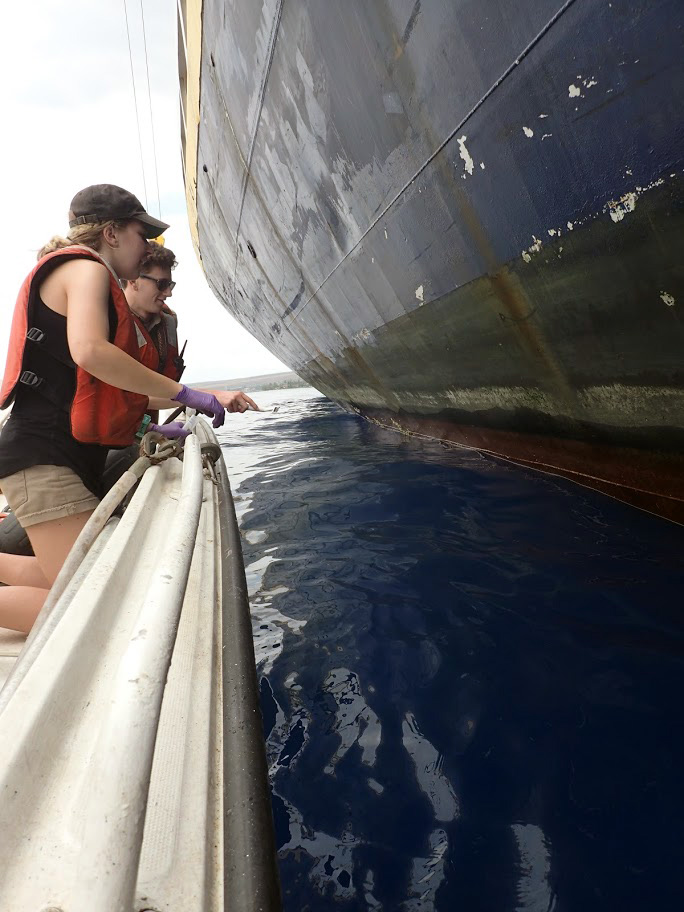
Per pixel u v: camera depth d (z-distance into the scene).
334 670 1.64
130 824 0.51
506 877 0.99
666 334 1.81
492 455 3.82
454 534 2.53
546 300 2.16
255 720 0.92
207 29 3.02
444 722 1.37
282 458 5.29
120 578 1.11
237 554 1.63
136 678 0.61
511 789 1.16
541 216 1.91
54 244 1.59
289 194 3.36
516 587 1.95
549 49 1.53
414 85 2.00
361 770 1.27
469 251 2.33
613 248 1.75
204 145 4.22
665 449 2.20
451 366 3.25
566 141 1.66
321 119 2.57
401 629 1.80
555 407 2.64
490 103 1.79
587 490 2.84
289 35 2.39
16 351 1.55
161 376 1.75
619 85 1.43
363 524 2.85
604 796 1.12
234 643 1.13
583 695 1.39
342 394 6.96
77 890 0.47
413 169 2.28
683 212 1.50
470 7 1.64
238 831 0.69
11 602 1.53
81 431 1.57
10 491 1.58
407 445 4.96
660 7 1.25
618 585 1.86
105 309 1.51
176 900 0.60
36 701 0.73
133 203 1.67
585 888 0.95
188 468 1.64
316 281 4.06
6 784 0.61
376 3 1.91
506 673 1.52
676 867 0.96
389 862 1.04
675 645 1.53
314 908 0.98
